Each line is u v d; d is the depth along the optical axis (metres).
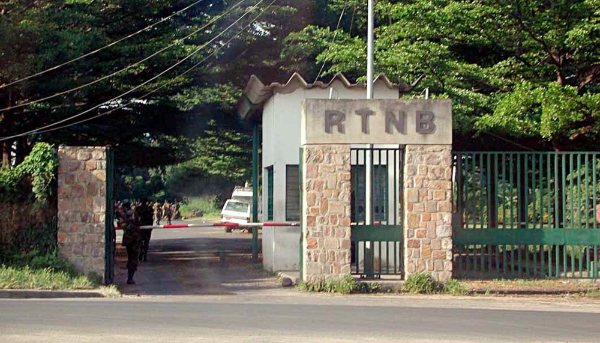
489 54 24.05
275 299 14.45
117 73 23.23
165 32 25.41
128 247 17.58
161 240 37.38
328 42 26.58
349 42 26.77
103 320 10.88
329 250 15.53
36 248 15.82
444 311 12.74
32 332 9.80
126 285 17.33
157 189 52.28
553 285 16.22
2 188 15.77
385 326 10.86
